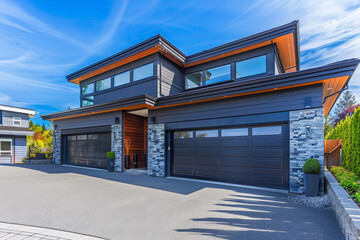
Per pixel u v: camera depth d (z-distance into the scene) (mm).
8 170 11062
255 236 3281
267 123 6645
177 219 3992
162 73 10133
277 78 6047
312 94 5855
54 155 14734
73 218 4082
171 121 8883
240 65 9516
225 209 4551
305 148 5844
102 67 11953
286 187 6227
